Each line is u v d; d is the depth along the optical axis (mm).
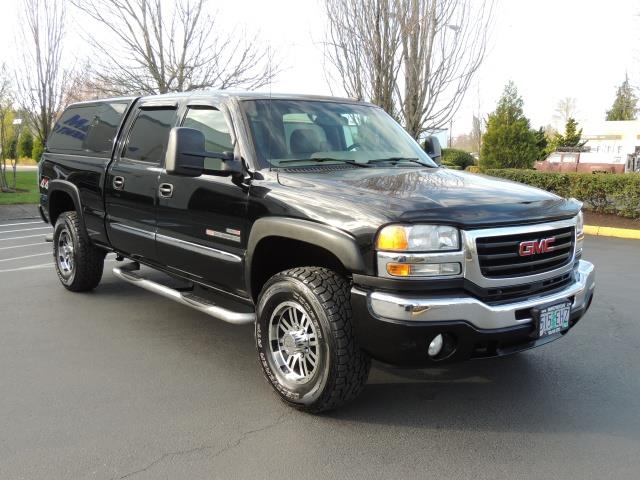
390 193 3465
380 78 12625
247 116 4246
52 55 17828
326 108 4746
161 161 4855
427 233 3160
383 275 3184
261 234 3773
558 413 3668
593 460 3117
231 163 3963
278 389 3740
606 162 34469
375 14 12398
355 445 3273
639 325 5465
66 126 6652
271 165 4031
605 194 13258
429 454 3180
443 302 3135
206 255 4320
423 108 12812
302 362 3664
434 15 12312
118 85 16062
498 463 3092
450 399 3865
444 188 3664
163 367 4410
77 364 4453
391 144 4836
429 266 3158
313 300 3422
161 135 4969
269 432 3416
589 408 3740
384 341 3207
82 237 6141
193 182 4383
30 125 19641
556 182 13977
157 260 4996
